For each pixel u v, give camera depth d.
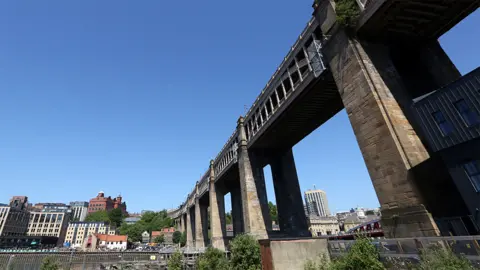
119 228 171.25
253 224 35.56
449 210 13.94
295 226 35.62
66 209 167.12
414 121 16.72
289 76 28.94
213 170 59.09
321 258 17.66
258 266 23.62
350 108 18.78
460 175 12.50
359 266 13.23
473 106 11.89
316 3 22.88
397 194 14.92
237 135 43.94
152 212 187.25
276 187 39.41
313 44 24.23
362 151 17.58
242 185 39.28
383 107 16.52
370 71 17.86
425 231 13.23
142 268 57.12
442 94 13.25
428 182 14.41
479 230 11.60
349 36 19.33
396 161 15.08
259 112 36.88
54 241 134.00
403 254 12.45
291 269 17.31
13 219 134.12
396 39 20.20
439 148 13.38
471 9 17.61
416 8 17.38
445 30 19.58
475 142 11.90
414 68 20.59
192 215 86.88
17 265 61.28
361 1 19.11
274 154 41.03
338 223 118.94
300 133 36.38
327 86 24.75
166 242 125.31
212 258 31.48
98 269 60.56
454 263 9.62
